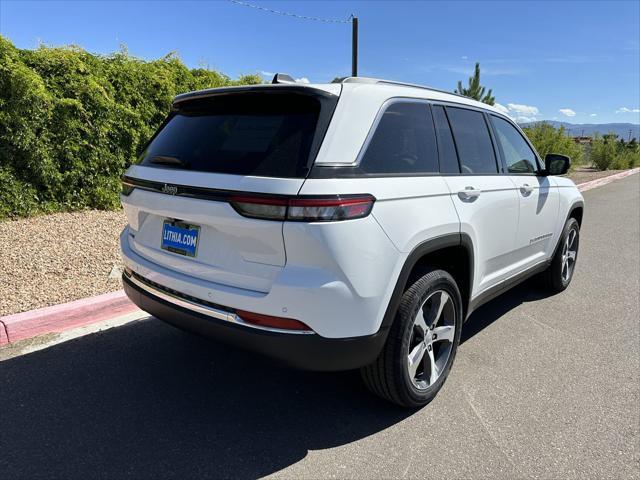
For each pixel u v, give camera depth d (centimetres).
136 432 273
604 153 2594
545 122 2286
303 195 225
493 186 354
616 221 1012
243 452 260
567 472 249
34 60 651
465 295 338
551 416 297
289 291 230
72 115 677
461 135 342
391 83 302
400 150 281
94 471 241
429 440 273
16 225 620
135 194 301
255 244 238
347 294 238
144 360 356
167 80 805
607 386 334
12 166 641
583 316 465
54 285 457
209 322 256
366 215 242
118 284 470
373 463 253
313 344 237
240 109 278
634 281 582
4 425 275
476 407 306
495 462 255
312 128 243
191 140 285
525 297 520
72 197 704
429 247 279
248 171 241
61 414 287
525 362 368
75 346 374
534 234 432
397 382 278
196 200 254
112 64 748
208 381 330
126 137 750
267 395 316
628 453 264
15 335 379
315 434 277
